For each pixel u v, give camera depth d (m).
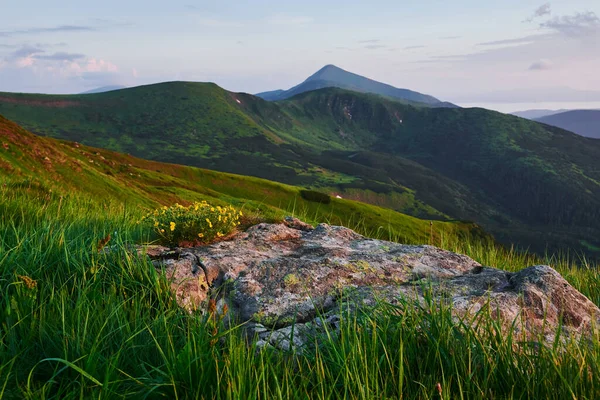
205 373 3.20
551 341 4.03
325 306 4.92
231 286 5.27
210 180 125.25
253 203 42.97
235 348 3.28
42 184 14.16
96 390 3.06
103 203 11.58
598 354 3.31
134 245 5.89
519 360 3.38
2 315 3.97
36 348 3.68
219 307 4.91
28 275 4.73
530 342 3.73
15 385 3.18
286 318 4.65
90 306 4.15
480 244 8.72
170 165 128.50
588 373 3.26
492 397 3.08
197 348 3.47
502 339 3.54
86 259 5.16
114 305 4.18
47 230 6.14
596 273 6.85
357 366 3.27
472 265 6.24
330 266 5.68
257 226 7.82
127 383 3.30
